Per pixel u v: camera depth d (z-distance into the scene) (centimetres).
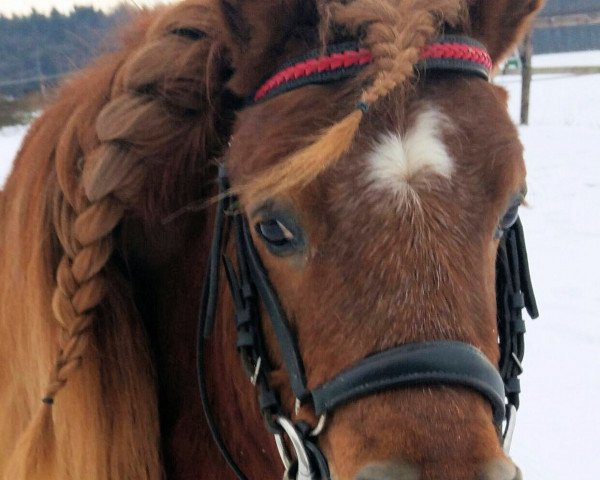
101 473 157
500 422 128
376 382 119
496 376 124
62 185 154
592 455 313
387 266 121
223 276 160
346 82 132
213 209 161
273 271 138
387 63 125
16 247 165
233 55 149
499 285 161
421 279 120
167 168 159
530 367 391
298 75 137
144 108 156
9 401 176
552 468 305
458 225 123
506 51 159
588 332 426
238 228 146
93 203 150
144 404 163
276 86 140
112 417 158
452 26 140
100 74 169
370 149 125
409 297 120
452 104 131
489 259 134
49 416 155
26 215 164
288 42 143
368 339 121
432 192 123
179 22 164
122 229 164
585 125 1046
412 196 123
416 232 121
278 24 141
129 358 160
